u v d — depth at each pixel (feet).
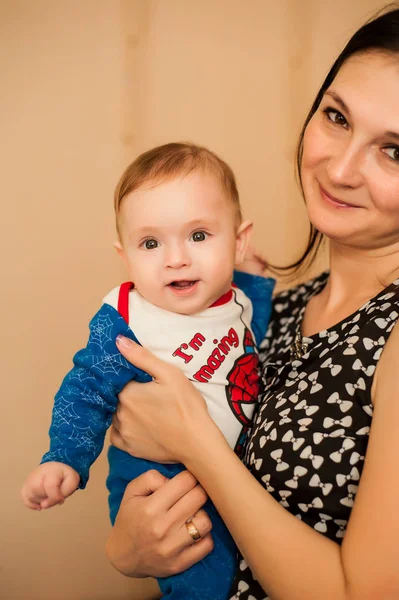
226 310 4.14
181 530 3.59
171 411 3.60
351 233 3.69
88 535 7.13
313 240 5.12
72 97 6.90
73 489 3.61
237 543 3.30
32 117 6.84
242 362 4.10
